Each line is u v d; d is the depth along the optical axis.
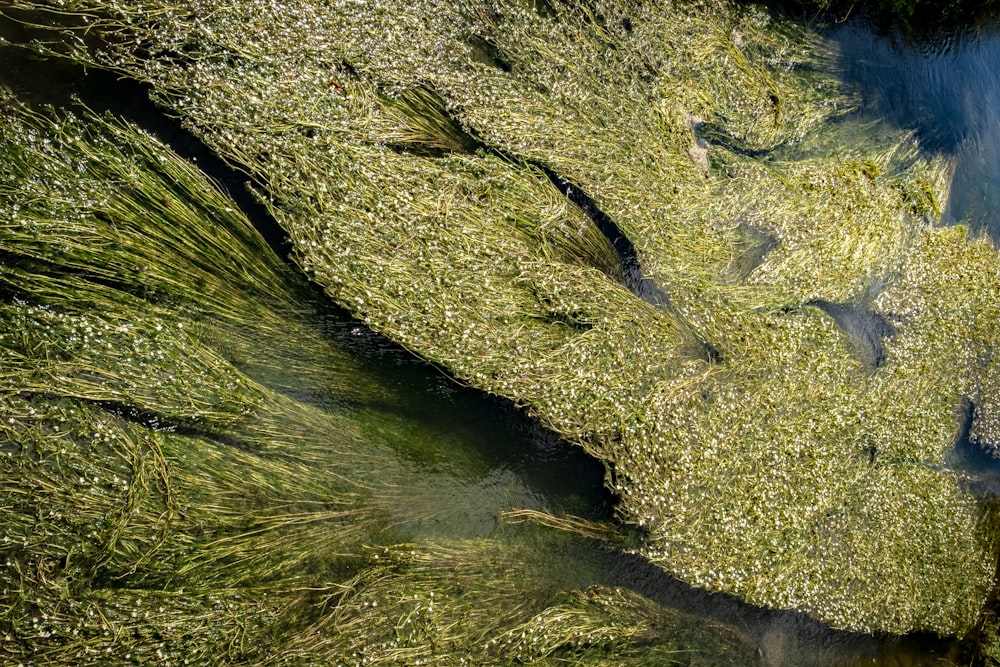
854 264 5.36
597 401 4.88
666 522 4.93
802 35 5.56
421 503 4.85
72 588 4.35
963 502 5.48
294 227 4.66
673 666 5.02
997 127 5.86
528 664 4.79
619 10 5.21
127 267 4.49
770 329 5.18
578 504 5.00
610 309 4.95
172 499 4.46
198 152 4.70
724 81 5.35
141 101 4.65
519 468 4.97
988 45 5.86
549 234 4.95
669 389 4.96
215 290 4.62
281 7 4.73
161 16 4.63
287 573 4.62
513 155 4.98
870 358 5.39
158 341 4.48
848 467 5.25
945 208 5.71
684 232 5.14
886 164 5.62
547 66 5.07
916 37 5.75
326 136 4.71
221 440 4.59
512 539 4.93
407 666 4.63
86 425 4.40
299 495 4.66
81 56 4.57
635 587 5.04
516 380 4.80
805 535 5.12
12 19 4.52
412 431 4.86
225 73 4.66
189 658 4.43
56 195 4.41
